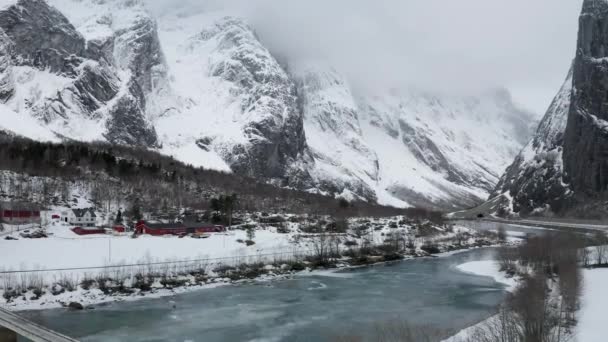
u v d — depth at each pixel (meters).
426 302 90.44
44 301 86.94
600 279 92.38
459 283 110.94
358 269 132.75
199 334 70.06
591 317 65.44
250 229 156.75
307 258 138.00
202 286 105.75
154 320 77.50
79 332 69.94
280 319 78.31
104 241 129.62
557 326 60.94
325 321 76.50
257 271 120.69
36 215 144.12
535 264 110.94
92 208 159.62
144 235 143.25
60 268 104.69
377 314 80.81
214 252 132.75
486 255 161.88
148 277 104.88
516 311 61.38
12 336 29.64
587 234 164.88
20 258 108.44
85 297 91.00
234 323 75.94
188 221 168.12
